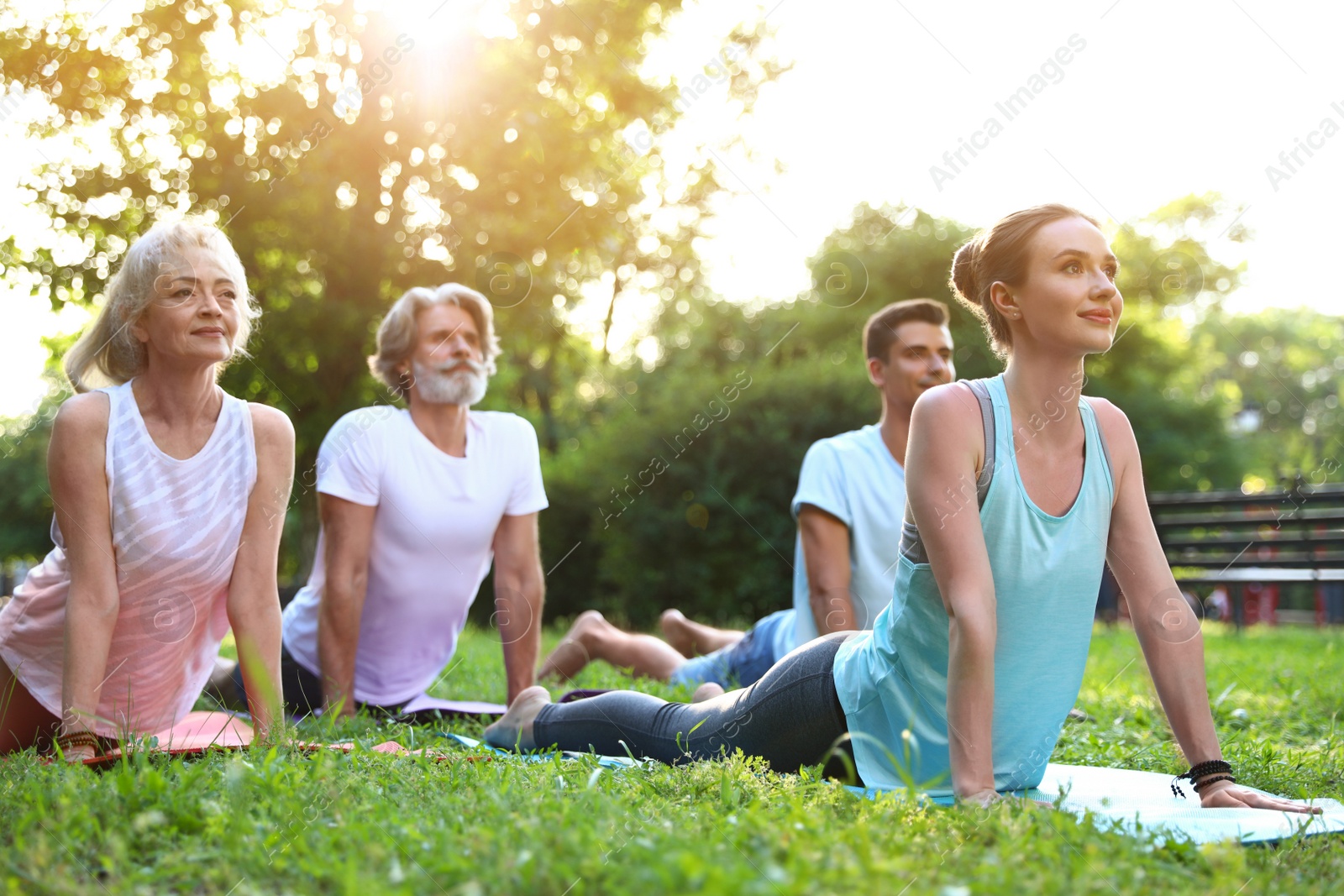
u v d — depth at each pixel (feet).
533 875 5.83
